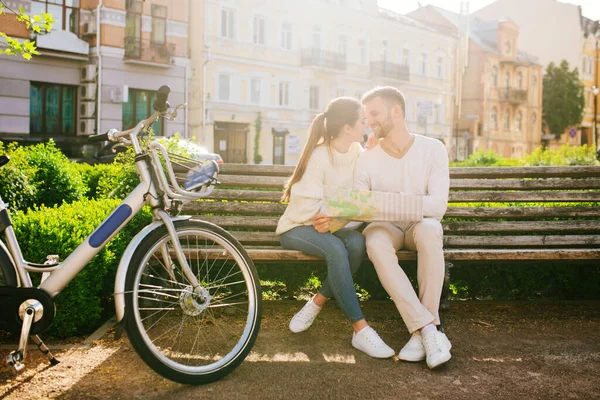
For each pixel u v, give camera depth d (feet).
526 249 15.46
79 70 90.89
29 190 20.65
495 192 16.55
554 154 68.28
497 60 179.22
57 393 10.32
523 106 192.13
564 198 16.58
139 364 11.73
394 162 13.84
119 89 92.22
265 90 118.21
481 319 15.19
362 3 142.72
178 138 24.30
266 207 16.21
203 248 13.71
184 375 10.55
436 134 163.53
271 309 15.75
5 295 10.64
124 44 92.84
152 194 11.22
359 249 13.10
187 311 11.34
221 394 10.40
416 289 16.46
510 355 12.50
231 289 15.89
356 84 138.41
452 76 167.73
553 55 221.05
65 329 13.33
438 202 13.02
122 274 10.42
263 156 118.62
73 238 13.07
